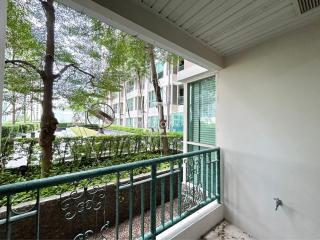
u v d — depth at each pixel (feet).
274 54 7.64
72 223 8.11
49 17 11.13
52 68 11.56
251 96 8.36
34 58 11.89
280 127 7.34
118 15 5.28
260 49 8.13
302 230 6.66
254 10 6.06
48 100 11.48
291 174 6.98
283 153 7.22
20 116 13.44
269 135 7.66
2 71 3.55
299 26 6.91
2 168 11.57
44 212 7.45
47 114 11.44
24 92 11.93
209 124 11.00
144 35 6.35
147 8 5.95
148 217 9.73
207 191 8.94
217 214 8.86
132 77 22.53
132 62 19.56
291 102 7.06
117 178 5.01
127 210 9.84
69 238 7.98
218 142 9.73
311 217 6.45
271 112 7.63
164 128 19.74
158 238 6.34
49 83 11.47
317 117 6.40
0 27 3.52
